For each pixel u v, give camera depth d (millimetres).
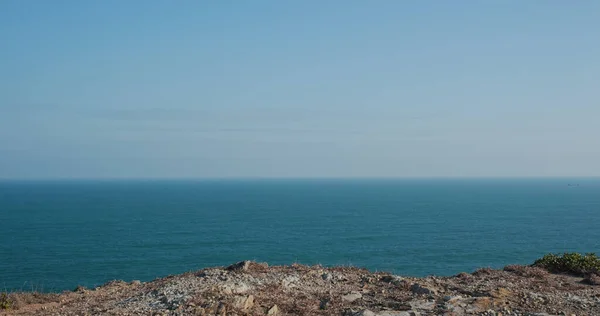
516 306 15383
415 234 99312
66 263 67188
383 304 15570
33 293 18781
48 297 18484
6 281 55312
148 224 119062
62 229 108500
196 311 14594
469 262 67062
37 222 123312
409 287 17609
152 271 61688
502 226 114562
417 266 63750
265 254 74000
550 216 141625
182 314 14508
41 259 70312
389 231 104500
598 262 21188
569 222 123875
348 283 18422
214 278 18422
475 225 116875
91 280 56094
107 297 17922
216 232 102875
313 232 102875
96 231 104875
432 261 67812
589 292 17391
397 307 15219
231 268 20000
